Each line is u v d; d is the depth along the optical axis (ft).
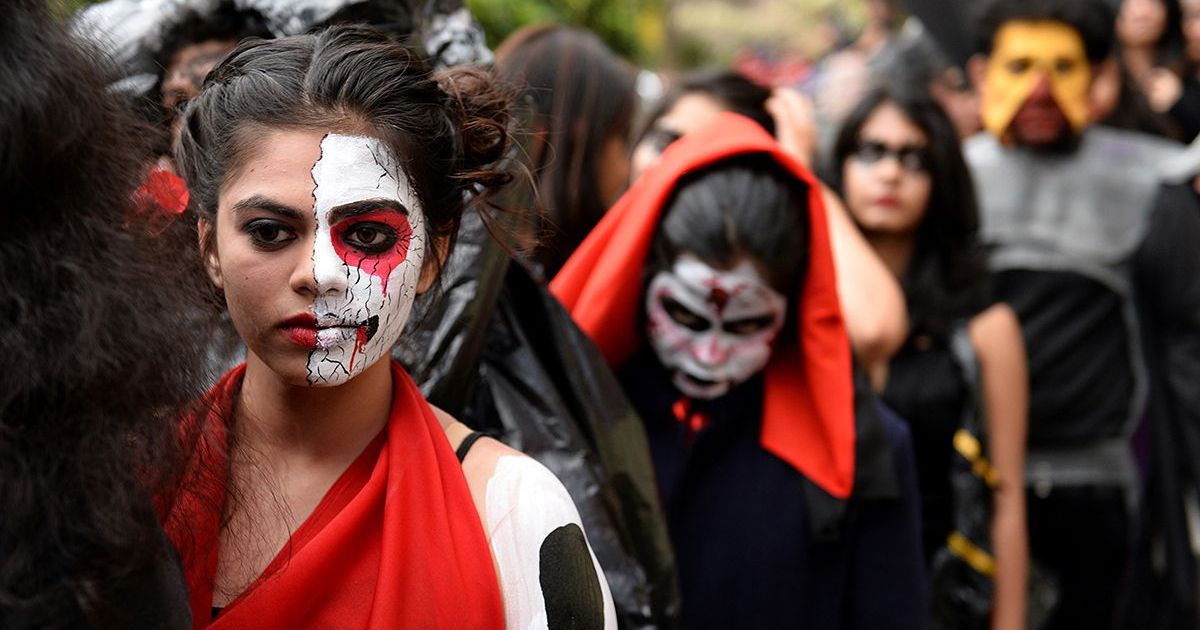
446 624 6.53
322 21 9.35
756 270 10.73
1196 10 25.38
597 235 11.19
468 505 6.81
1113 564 16.96
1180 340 17.70
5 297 5.24
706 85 14.62
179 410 5.86
